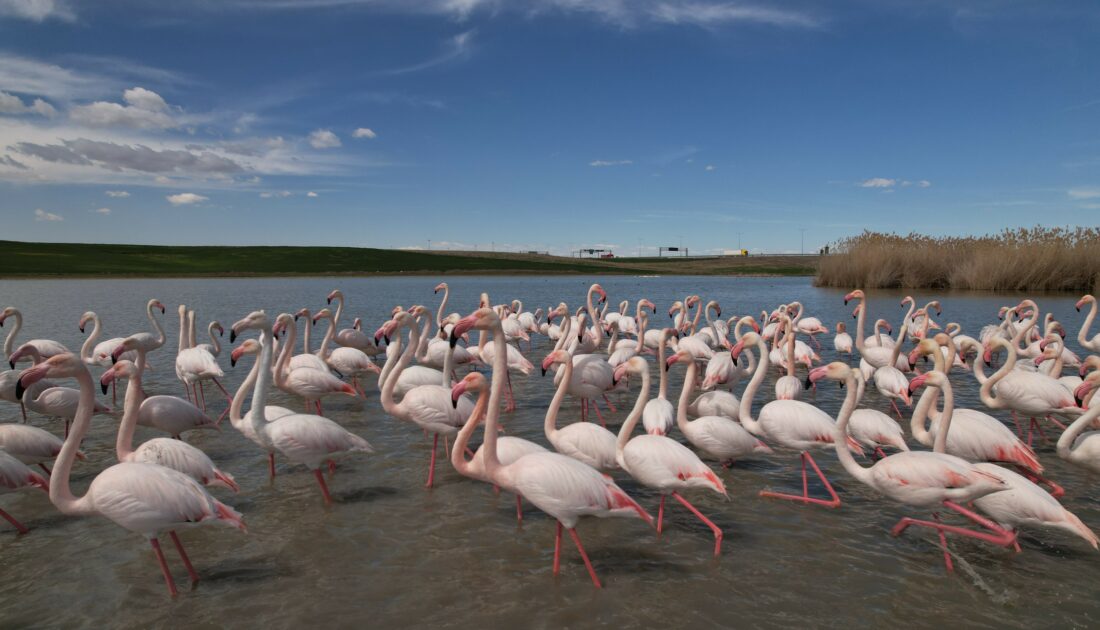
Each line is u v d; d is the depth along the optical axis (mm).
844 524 7277
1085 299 15641
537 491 5883
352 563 6379
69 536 6941
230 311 33094
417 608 5582
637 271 118125
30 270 81812
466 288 60094
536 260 143125
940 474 6051
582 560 6473
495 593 5824
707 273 114938
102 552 6594
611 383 11016
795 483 8594
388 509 7688
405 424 11352
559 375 10875
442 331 15773
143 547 6711
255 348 8312
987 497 6027
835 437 6934
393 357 11422
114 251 109375
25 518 7355
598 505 5887
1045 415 9406
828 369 7051
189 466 6863
